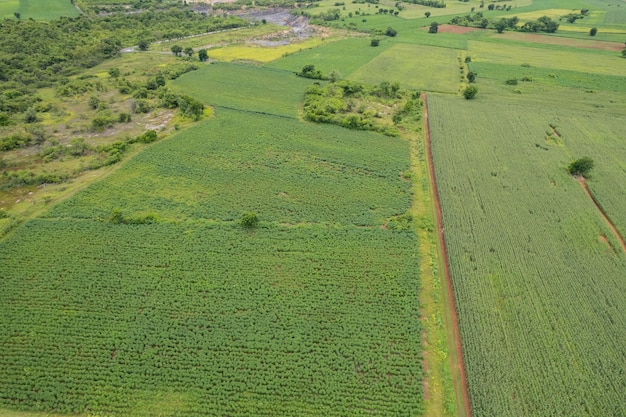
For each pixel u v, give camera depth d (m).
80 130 85.69
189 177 69.75
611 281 50.22
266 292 48.91
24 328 44.50
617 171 72.00
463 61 134.88
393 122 90.50
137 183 67.88
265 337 44.03
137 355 42.16
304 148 79.31
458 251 54.88
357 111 96.44
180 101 93.62
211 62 133.25
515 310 46.81
